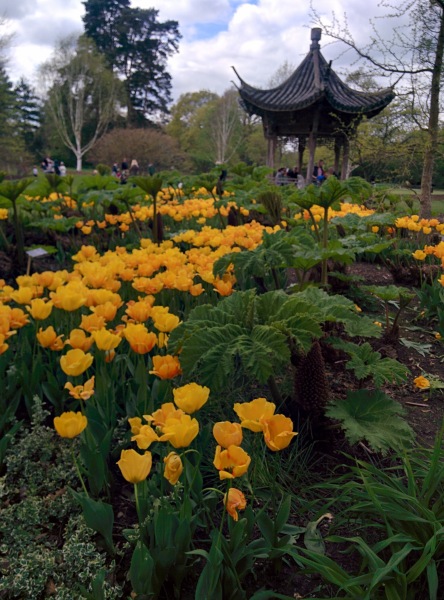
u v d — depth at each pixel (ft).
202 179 32.65
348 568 6.65
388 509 6.23
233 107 226.38
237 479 7.89
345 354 12.63
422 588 6.08
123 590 6.39
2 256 21.26
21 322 9.34
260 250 12.08
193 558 6.72
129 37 252.62
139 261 13.07
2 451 8.17
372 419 8.34
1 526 7.11
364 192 23.16
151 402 8.46
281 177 69.41
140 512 6.42
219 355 7.96
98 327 8.80
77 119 198.29
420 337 15.15
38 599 6.38
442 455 7.72
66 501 7.52
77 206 30.76
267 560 6.86
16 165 175.63
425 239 23.13
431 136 28.91
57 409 9.75
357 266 23.66
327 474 8.50
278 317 8.66
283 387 10.76
